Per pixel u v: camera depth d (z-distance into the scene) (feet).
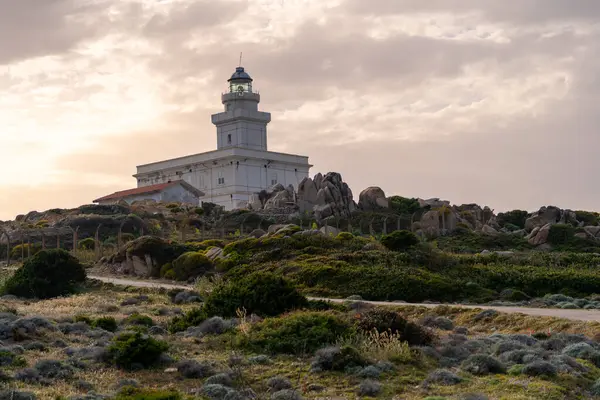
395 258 199.21
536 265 202.90
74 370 101.24
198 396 90.99
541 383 95.61
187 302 173.06
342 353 103.91
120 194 470.39
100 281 199.52
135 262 222.48
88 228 293.84
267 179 517.14
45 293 185.88
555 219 304.91
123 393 87.10
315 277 188.03
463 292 179.42
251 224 304.30
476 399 88.02
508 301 173.78
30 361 104.88
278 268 198.90
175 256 222.28
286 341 112.98
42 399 88.33
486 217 327.88
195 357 110.22
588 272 191.52
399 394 93.61
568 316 138.82
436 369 103.96
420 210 318.24
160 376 101.40
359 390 94.27
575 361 103.71
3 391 88.12
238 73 562.66
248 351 113.09
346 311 143.64
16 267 236.43
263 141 548.31
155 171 541.75
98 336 123.54
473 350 112.57
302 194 319.27
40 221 321.11
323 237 221.25
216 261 214.07
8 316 129.39
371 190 322.55
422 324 137.39
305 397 92.32
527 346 112.06
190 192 471.21
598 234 273.54
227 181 504.84
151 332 130.00
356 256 200.54
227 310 136.67
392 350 106.93
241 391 90.79
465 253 242.78
